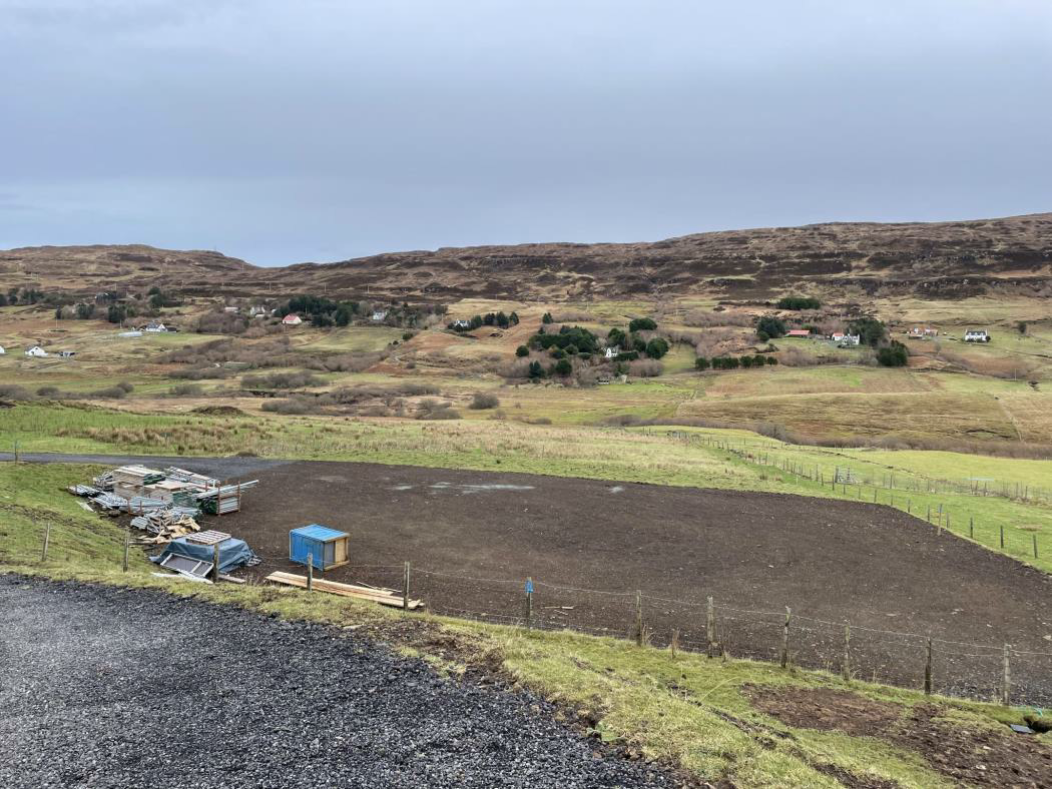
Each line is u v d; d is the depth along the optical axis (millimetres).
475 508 33531
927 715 14469
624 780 9672
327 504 33406
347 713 11539
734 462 49562
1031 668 18047
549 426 73875
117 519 29859
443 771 9836
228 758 10164
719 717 12258
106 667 13422
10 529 23391
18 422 47875
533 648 14812
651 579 24531
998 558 27719
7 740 10688
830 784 9922
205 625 15664
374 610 16781
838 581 24781
